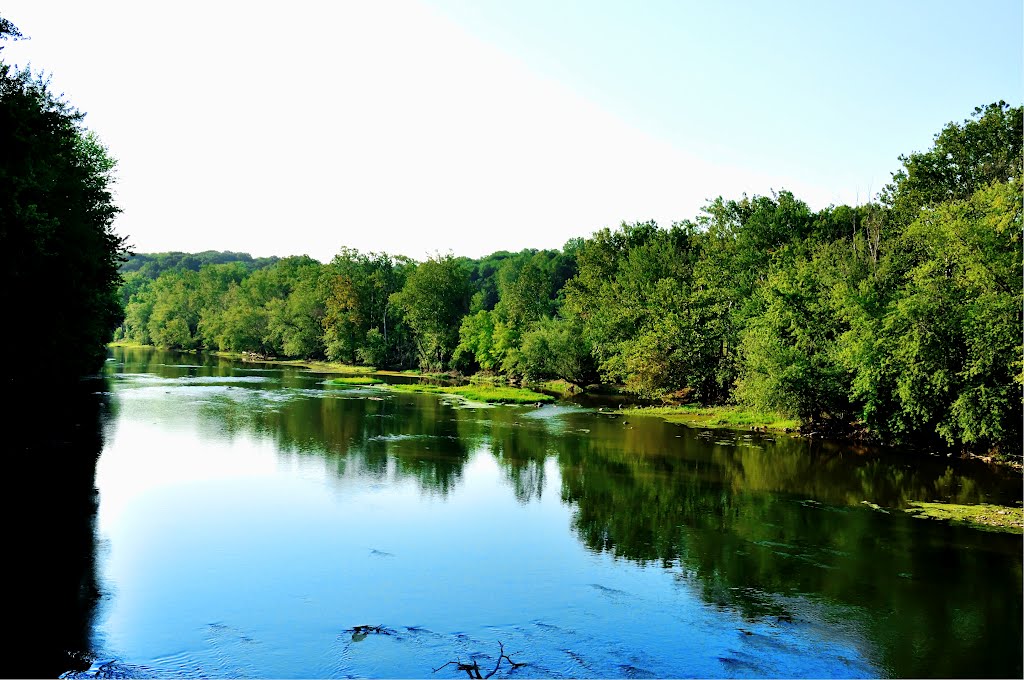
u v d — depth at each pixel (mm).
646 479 28578
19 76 26484
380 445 35031
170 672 12219
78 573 16656
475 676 12398
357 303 112875
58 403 45625
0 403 38750
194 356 121250
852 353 36844
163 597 15523
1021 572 18125
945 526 22234
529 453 33812
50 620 14039
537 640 13977
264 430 38594
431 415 47938
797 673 12836
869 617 15352
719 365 54500
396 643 13672
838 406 39906
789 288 41844
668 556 19203
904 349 33312
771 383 40219
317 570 17594
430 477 28203
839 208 62438
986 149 55469
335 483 26719
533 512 23438
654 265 73188
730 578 17562
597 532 21250
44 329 27062
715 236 65938
